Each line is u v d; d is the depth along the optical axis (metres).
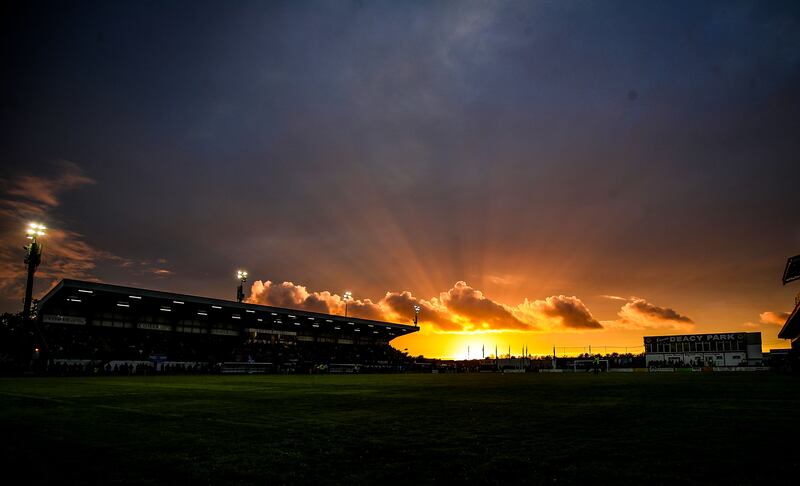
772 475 7.21
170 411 15.75
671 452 8.88
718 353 90.25
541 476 7.27
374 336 110.06
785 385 30.62
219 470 7.72
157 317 72.38
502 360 107.00
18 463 8.20
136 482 7.11
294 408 16.81
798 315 57.22
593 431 11.39
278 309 76.69
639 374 61.38
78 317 64.12
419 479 7.18
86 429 11.84
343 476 7.36
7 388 27.58
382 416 14.46
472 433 11.16
